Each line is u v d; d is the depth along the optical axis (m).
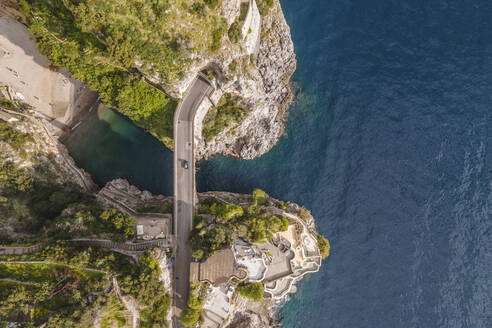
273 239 60.28
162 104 57.88
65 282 46.00
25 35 59.25
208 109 61.38
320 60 71.81
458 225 64.81
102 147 66.94
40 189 56.12
